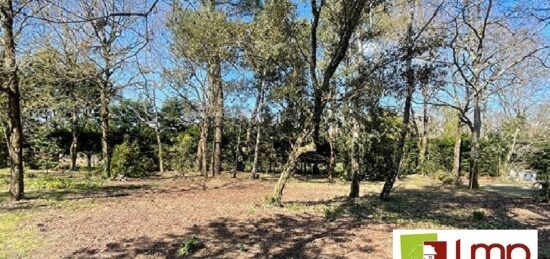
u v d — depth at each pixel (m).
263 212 8.73
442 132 28.98
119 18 6.17
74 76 11.85
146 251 5.80
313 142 9.46
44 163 20.66
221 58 13.44
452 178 18.05
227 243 6.25
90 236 6.48
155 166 22.45
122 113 23.55
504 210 10.59
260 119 17.98
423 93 18.72
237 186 14.23
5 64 9.30
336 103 9.38
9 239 6.27
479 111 16.28
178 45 14.09
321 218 8.40
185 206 9.28
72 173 18.94
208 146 20.19
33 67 10.74
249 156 22.36
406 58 9.35
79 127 21.94
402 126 11.37
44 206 9.14
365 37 11.09
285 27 9.45
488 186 17.69
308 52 10.10
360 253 5.97
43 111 19.19
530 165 23.64
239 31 11.70
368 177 17.30
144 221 7.56
